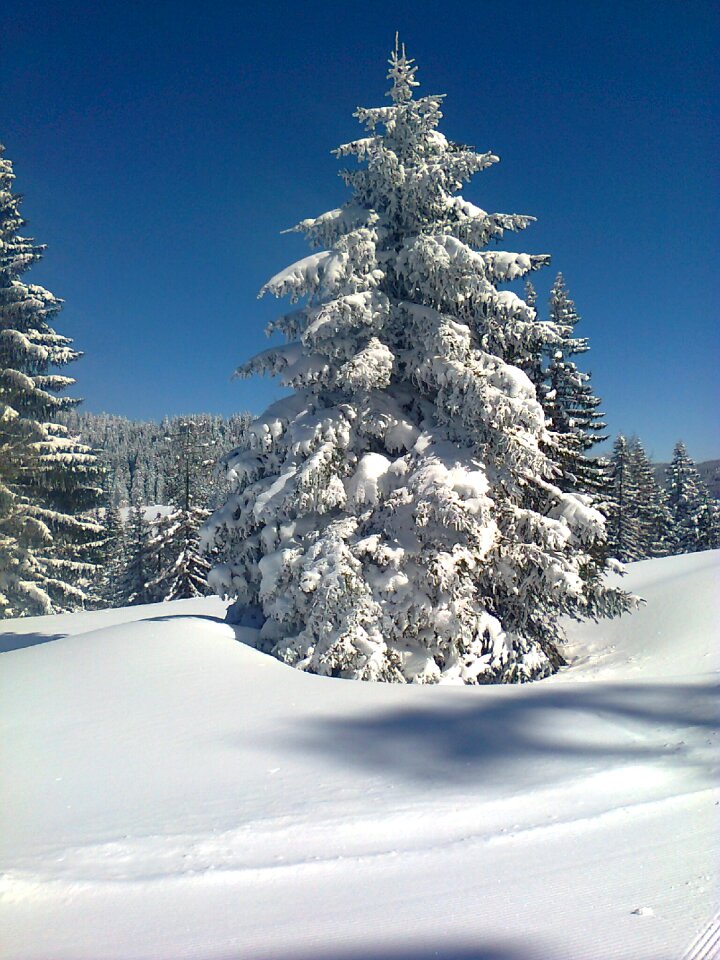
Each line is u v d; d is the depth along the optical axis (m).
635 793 4.58
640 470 58.66
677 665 12.49
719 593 16.45
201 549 13.64
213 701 7.77
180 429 44.56
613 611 12.46
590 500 12.48
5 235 20.48
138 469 133.50
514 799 4.57
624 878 3.28
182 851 3.99
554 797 4.58
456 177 13.02
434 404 12.85
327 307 11.45
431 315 12.08
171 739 6.49
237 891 3.46
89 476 20.58
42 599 19.55
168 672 8.91
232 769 5.59
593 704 6.96
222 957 2.79
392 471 11.66
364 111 12.98
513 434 11.28
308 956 2.72
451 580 10.70
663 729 6.04
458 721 6.66
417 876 3.49
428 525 10.96
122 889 3.54
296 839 4.09
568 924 2.84
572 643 16.09
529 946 2.67
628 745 5.71
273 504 11.96
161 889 3.53
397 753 5.83
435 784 5.02
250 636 12.09
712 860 3.40
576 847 3.73
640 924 2.80
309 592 11.13
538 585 11.72
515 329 12.52
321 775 5.35
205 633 10.94
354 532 11.55
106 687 8.38
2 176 20.45
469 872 3.50
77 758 6.06
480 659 11.18
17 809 4.90
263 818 4.46
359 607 10.52
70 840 4.26
